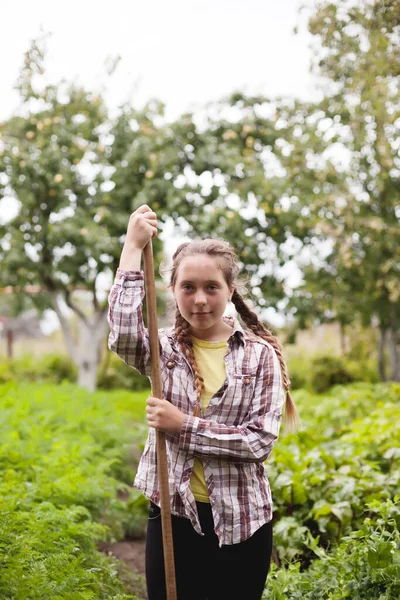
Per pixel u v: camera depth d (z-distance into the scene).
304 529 4.15
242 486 2.62
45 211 12.99
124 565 4.43
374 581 3.16
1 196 12.70
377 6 6.26
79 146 12.49
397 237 11.46
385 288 12.64
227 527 2.58
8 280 13.38
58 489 4.57
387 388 10.27
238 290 2.98
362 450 5.41
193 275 2.62
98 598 3.33
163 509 2.55
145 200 11.93
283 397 2.71
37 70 11.91
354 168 11.66
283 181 11.84
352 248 12.21
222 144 12.27
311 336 20.52
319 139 11.25
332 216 11.91
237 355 2.70
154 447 2.70
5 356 21.08
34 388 10.73
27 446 5.50
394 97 7.27
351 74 7.80
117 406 11.07
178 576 2.65
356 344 16.31
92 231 12.13
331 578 3.43
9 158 12.30
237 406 2.63
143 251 2.75
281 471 4.68
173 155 12.16
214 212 11.55
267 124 12.33
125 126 12.57
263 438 2.56
